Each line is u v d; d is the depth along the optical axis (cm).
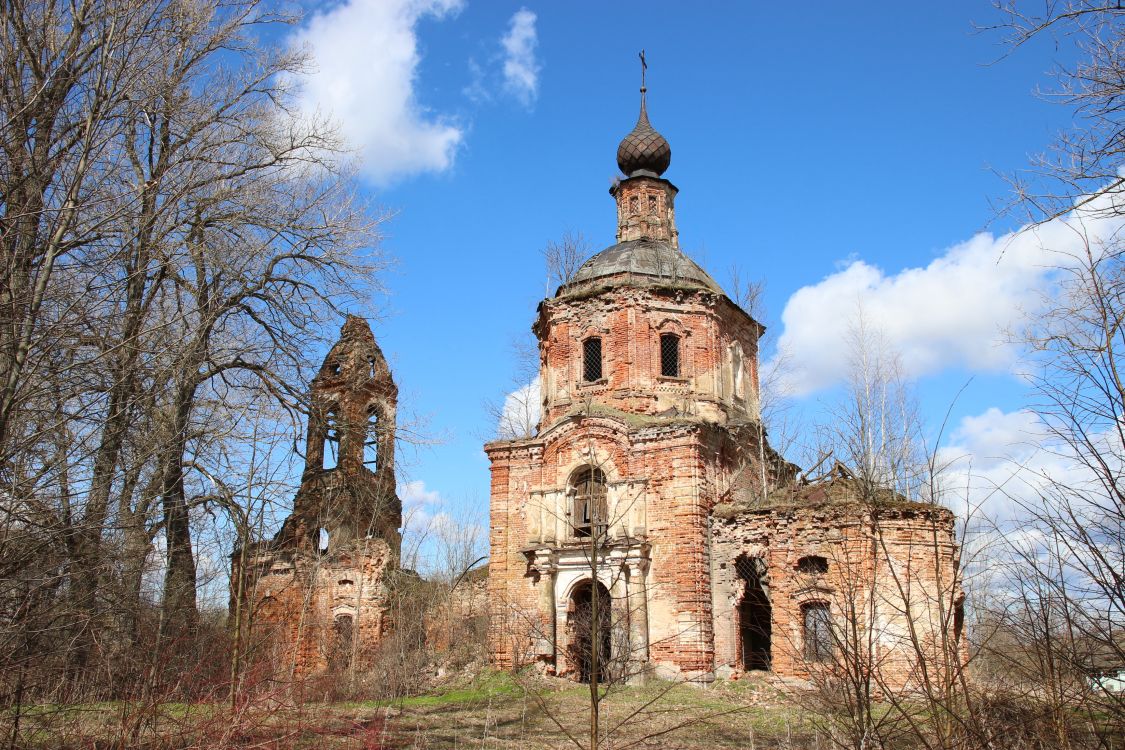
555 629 3234
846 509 2956
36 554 1478
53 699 1588
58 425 1526
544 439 3672
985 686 1168
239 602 1811
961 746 1054
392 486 4697
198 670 1786
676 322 3809
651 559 3406
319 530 4375
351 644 3956
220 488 2241
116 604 1678
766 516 3328
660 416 3644
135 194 2086
